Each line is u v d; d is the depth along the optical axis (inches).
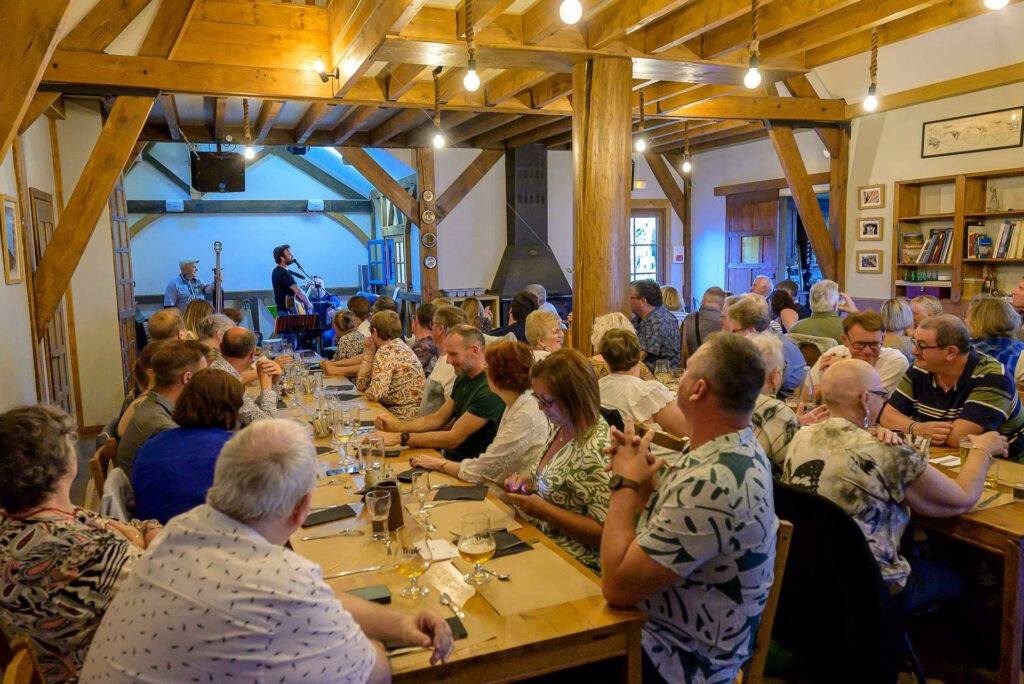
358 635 51.9
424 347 192.9
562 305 369.1
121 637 47.1
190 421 89.2
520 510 88.3
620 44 171.3
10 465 60.2
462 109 244.5
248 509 48.9
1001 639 84.8
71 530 62.1
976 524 86.0
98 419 265.7
